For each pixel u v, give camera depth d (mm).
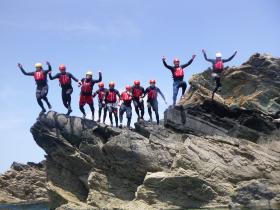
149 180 27406
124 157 29672
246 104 35094
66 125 31766
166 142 29391
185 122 30469
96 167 30797
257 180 26797
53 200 31953
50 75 31812
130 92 32219
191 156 27781
